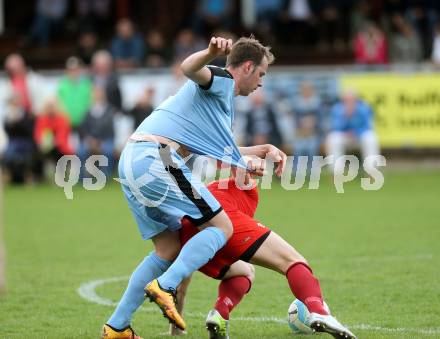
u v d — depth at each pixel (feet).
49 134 176.76
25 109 174.29
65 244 111.75
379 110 188.03
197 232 61.67
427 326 67.00
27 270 94.27
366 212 137.59
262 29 216.33
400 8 215.92
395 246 105.70
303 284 60.18
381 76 188.55
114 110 174.50
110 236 118.21
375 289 81.35
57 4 221.25
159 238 62.59
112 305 77.25
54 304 77.66
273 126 176.45
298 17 218.59
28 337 65.46
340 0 219.41
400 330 65.77
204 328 68.28
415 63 203.21
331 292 80.33
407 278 86.12
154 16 238.48
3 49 217.15
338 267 92.79
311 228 122.01
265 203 152.05
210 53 59.06
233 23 219.41
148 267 61.93
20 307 76.38
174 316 58.23
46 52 214.07
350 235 115.14
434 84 188.96
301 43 219.20
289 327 67.82
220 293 62.44
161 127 61.93
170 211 60.49
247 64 62.80
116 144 178.19
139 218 62.44
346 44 218.59
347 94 174.29
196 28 214.28
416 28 209.97
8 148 175.32
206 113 62.08
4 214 140.97
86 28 218.79
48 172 186.91
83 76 180.04
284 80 186.60
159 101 185.37
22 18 239.30
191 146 62.03
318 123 178.70
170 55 200.23
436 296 77.77
